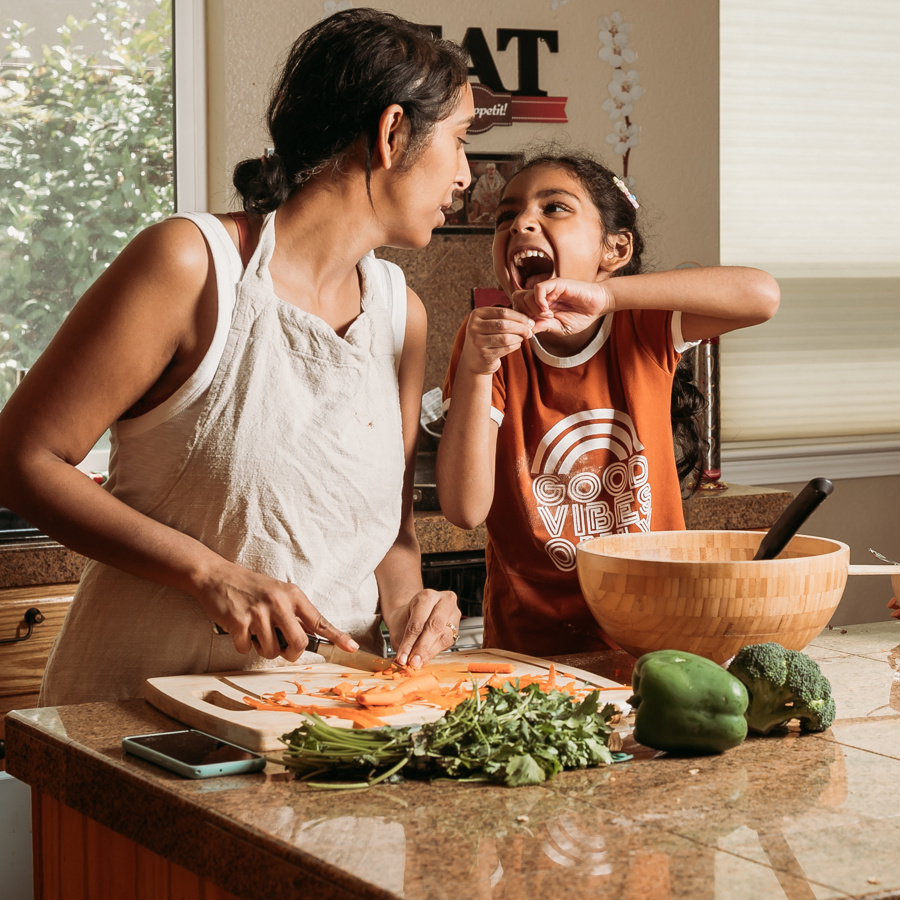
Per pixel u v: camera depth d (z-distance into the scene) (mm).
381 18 1098
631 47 2848
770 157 3215
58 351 1023
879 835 655
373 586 1230
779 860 615
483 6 2697
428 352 2693
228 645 1100
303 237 1118
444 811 697
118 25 2543
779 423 3264
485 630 1562
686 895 565
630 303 1404
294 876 622
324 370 1109
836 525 3281
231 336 1063
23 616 2002
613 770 789
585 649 1441
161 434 1088
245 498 1092
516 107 2734
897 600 1180
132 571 1030
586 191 1515
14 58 2469
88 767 826
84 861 871
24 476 1010
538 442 1494
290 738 782
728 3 3133
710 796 728
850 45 3277
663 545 1210
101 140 2555
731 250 3199
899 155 3371
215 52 2537
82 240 2559
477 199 2707
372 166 1085
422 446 2586
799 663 868
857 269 3336
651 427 1498
